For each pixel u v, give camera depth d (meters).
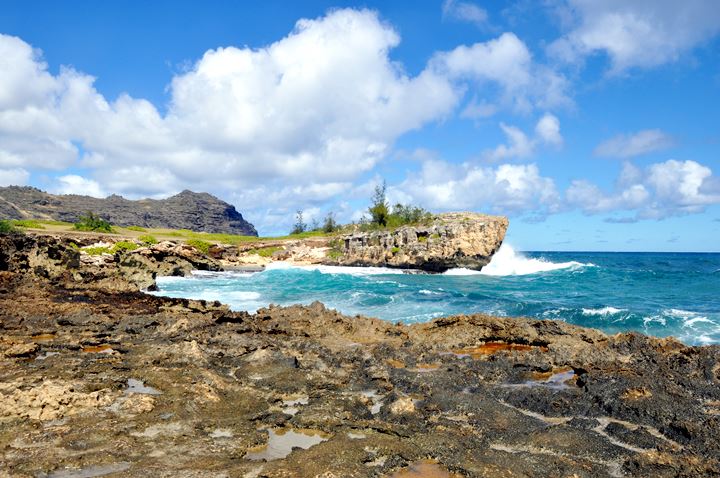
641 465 7.93
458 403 11.01
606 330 23.48
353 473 7.43
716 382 12.20
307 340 17.77
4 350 14.28
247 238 93.19
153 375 12.15
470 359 15.24
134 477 7.04
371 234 75.00
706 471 7.68
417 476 7.54
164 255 57.31
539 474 7.65
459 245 65.88
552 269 67.06
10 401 9.64
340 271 67.94
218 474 7.20
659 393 11.06
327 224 102.50
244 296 36.44
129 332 18.77
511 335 17.92
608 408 10.57
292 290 39.78
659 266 77.69
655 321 23.91
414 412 10.30
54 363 13.38
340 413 10.16
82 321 20.12
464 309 28.61
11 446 8.06
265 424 9.62
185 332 18.41
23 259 33.66
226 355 15.07
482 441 9.04
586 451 8.57
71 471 7.32
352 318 20.97
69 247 37.78
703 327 22.89
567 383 12.68
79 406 9.88
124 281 32.25
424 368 14.55
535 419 10.40
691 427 9.19
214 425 9.38
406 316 26.84
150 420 9.41
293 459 7.80
